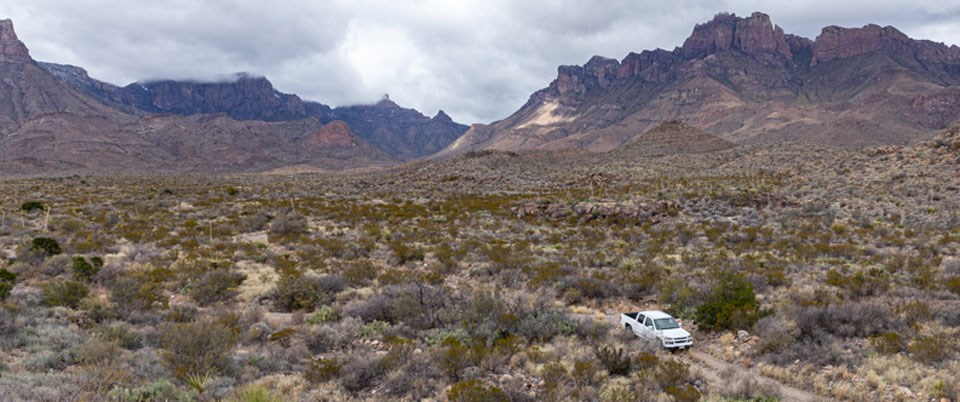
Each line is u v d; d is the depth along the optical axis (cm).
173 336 1307
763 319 1762
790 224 4359
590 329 1764
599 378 1331
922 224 4228
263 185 10131
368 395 1201
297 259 3123
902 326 1695
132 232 3841
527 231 4206
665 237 4003
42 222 4312
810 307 1802
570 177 10656
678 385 1310
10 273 2122
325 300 2122
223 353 1280
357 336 1686
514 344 1542
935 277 2461
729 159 11431
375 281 2548
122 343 1416
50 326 1470
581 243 3697
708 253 3294
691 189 6906
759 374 1448
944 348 1435
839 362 1453
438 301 1994
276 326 1772
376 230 4184
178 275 2470
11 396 892
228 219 4991
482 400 1113
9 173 17700
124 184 9556
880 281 2319
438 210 5766
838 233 3978
